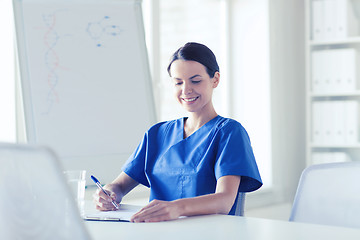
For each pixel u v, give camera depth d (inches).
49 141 84.7
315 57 135.0
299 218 53.9
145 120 94.7
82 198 47.4
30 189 25.8
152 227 41.2
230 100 142.2
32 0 88.2
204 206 47.8
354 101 129.6
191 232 38.7
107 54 93.1
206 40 137.6
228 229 39.8
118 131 91.4
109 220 45.5
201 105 58.2
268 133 136.9
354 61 129.8
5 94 94.1
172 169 58.7
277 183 139.6
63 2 90.9
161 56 125.6
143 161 63.3
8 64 94.0
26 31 86.6
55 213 25.6
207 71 58.2
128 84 94.1
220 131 57.1
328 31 132.8
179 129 61.1
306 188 54.5
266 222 43.2
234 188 52.7
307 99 135.1
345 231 38.6
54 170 24.6
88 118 89.0
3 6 94.7
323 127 133.9
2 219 27.5
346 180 52.4
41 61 86.8
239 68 141.2
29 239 26.9
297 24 147.0
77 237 25.7
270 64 136.6
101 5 94.5
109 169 89.2
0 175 26.4
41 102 85.5
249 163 55.0
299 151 147.6
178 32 130.0
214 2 139.6
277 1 139.5
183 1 131.1
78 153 86.8
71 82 88.7
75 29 91.0
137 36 97.1
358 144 128.5
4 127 93.7
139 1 98.7
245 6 139.9
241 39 140.6
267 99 136.7
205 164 56.4
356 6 137.8
